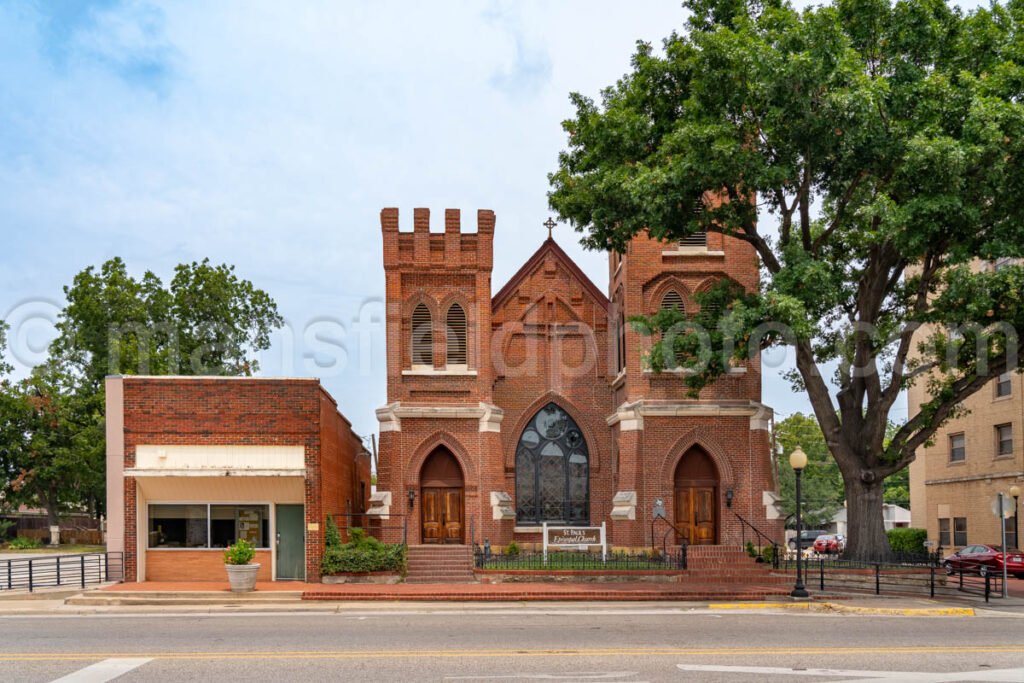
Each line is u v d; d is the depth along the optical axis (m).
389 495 34.56
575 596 26.17
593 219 28.89
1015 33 27.61
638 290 35.12
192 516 29.45
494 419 35.44
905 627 20.30
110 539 29.52
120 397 29.38
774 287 27.42
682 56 28.27
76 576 32.94
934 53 27.28
